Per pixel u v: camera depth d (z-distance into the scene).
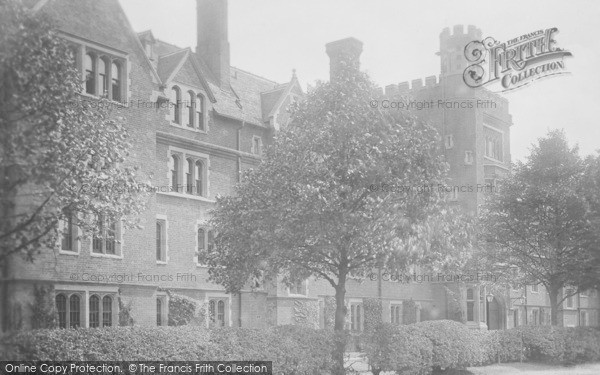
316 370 18.62
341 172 19.67
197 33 37.16
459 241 20.39
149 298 25.25
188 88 32.06
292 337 18.25
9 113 13.89
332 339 19.23
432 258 19.80
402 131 20.14
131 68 25.52
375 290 40.75
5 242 14.77
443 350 22.19
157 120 29.92
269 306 33.88
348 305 38.56
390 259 19.27
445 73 45.38
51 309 20.69
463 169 43.78
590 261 29.58
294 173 19.50
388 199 19.12
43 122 14.65
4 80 13.77
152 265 25.48
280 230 19.06
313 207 18.81
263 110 37.44
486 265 31.55
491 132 47.84
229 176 33.59
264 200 20.58
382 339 20.12
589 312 59.91
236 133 34.59
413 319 42.41
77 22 23.53
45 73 14.55
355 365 25.91
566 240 29.64
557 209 29.73
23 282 19.75
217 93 35.03
